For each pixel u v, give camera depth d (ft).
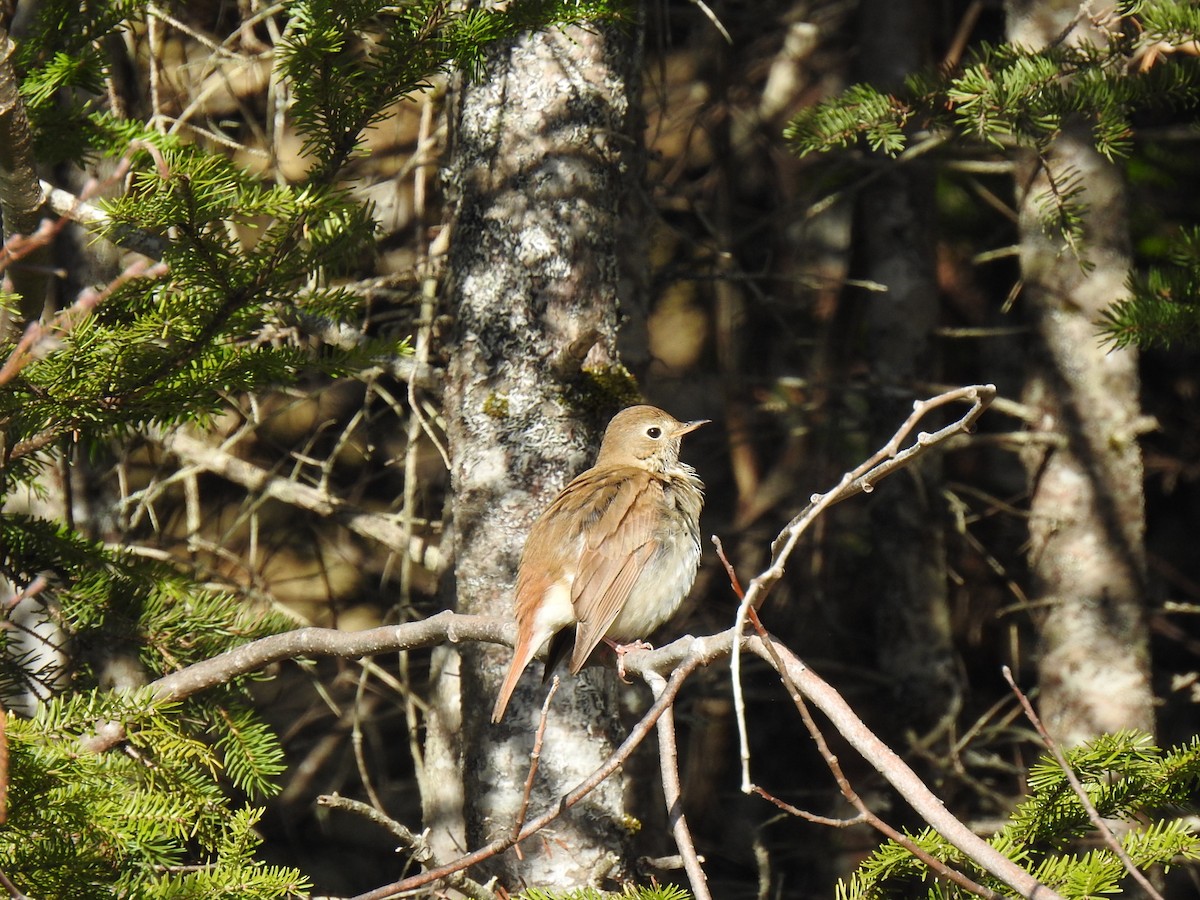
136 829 21.08
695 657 19.84
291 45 23.70
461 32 25.12
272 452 58.18
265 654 26.23
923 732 53.52
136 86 46.16
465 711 33.06
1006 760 57.41
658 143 64.18
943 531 54.85
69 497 41.78
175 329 23.79
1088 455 46.16
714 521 63.57
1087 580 45.96
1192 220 55.31
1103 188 45.44
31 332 17.97
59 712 21.95
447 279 38.19
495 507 32.09
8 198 24.76
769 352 64.49
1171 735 55.16
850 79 63.72
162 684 25.67
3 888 17.71
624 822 31.91
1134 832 21.85
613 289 33.42
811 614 58.80
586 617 27.84
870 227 56.34
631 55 39.55
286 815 58.08
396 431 58.80
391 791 60.18
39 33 30.17
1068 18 44.45
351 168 51.37
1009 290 60.13
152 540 48.83
